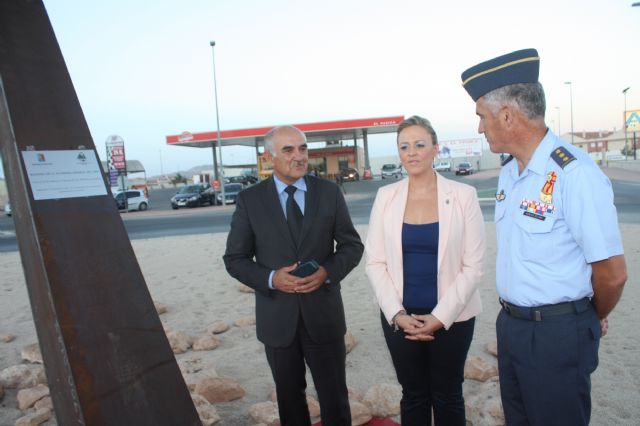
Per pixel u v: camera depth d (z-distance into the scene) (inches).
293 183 114.3
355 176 1708.9
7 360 191.6
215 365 175.6
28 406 147.3
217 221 756.0
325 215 113.4
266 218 112.3
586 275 78.9
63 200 87.1
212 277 321.1
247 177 1775.3
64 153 88.9
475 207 104.1
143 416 86.7
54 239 84.2
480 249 103.0
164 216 941.8
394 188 109.5
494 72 81.4
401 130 104.9
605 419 123.5
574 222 75.6
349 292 265.1
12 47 87.1
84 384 81.4
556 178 77.9
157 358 91.4
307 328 109.5
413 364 106.3
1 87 84.6
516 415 88.7
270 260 112.1
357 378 160.4
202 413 131.4
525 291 81.0
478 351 176.1
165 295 281.1
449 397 105.7
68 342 81.4
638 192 820.0
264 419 132.3
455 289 99.0
